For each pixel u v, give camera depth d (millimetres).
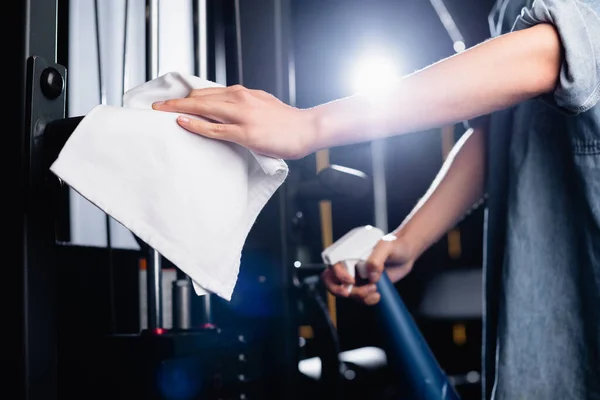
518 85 653
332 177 1213
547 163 831
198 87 641
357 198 1259
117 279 1159
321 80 3143
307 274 1258
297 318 1228
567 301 808
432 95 640
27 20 613
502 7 974
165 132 582
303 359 1455
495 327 958
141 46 1133
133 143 575
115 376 893
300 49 3123
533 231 826
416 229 1073
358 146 2318
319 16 3154
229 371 1025
